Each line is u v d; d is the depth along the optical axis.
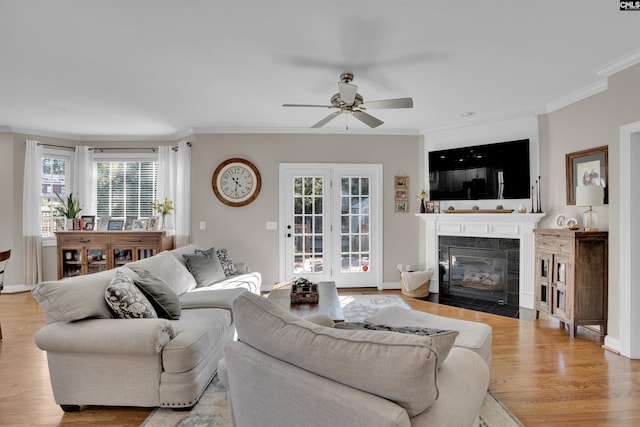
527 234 4.31
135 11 2.18
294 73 3.12
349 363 1.05
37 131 5.32
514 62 2.91
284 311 1.37
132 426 1.99
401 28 2.38
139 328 2.00
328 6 2.13
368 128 5.18
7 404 2.22
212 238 5.21
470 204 4.83
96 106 4.10
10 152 5.16
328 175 5.34
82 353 2.07
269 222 5.24
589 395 2.29
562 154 3.94
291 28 2.38
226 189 5.21
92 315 2.10
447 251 5.01
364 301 4.67
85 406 2.19
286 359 1.22
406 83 3.37
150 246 5.05
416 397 0.97
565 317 3.40
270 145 5.23
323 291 3.45
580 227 3.67
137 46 2.63
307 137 5.26
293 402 1.14
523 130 4.34
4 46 2.62
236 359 1.33
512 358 2.86
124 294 2.17
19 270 5.22
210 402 2.20
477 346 2.11
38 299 2.07
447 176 4.96
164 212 5.32
